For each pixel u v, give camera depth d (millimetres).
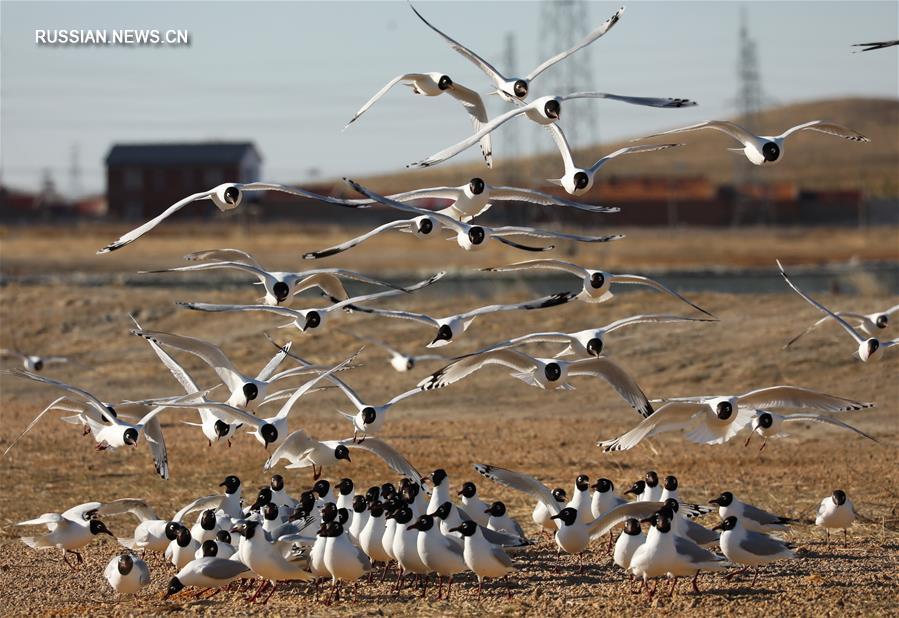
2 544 16938
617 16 15727
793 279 49531
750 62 99562
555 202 16094
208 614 13422
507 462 22688
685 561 13289
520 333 36312
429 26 16250
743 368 32438
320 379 16062
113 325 38094
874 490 19875
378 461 23000
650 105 15109
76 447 24734
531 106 15164
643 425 14836
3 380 33875
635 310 37625
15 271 53469
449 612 13414
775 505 18750
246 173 108562
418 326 36906
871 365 31922
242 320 37844
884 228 101812
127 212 106750
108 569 13867
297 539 14055
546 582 14688
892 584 14297
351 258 66000
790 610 13219
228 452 24188
